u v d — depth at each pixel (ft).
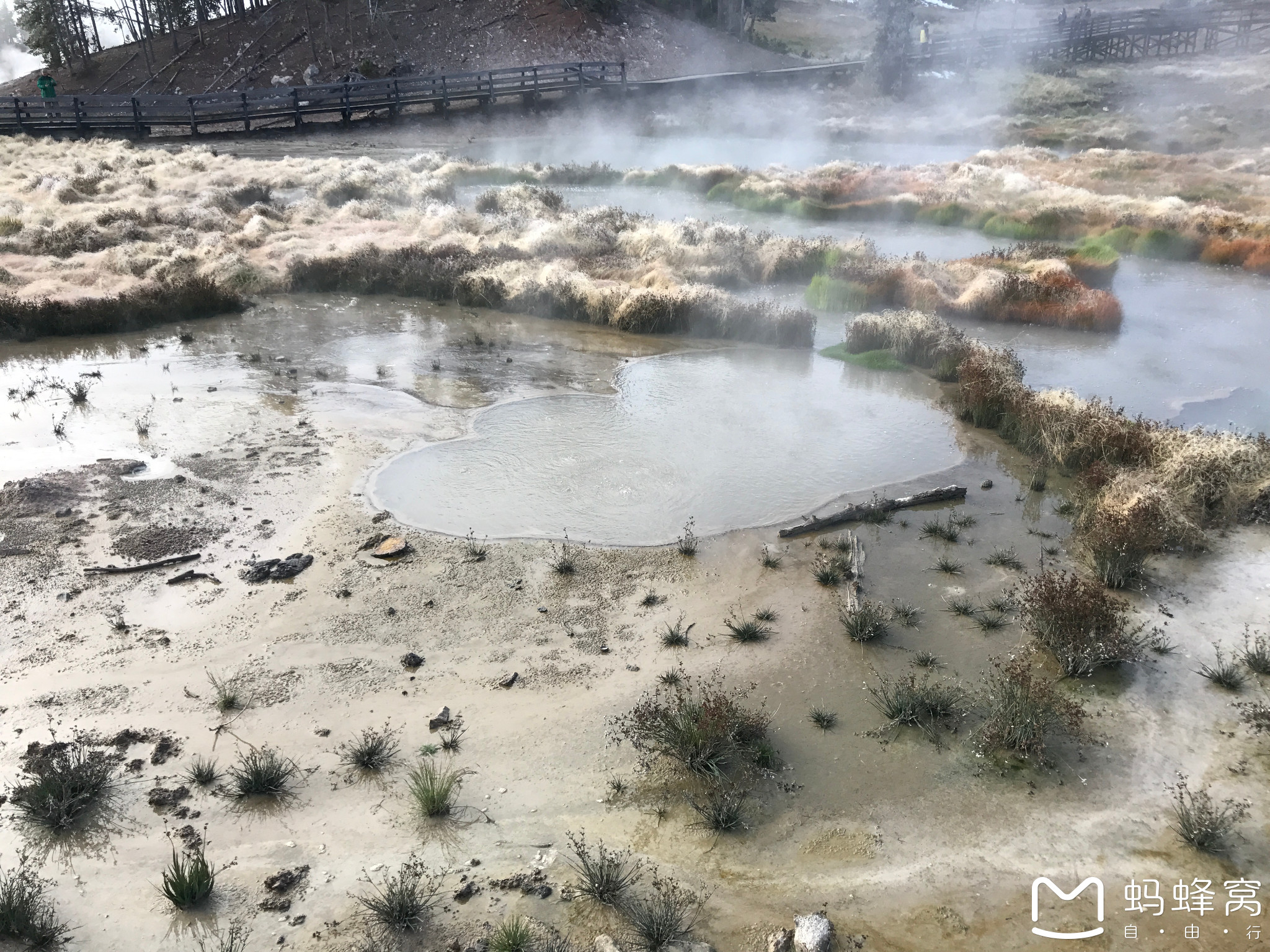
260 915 17.47
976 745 22.71
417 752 21.97
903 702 23.50
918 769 21.88
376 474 37.22
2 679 24.23
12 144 124.88
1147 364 54.08
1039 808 20.72
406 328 61.62
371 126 157.48
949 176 118.11
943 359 52.39
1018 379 48.21
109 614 27.22
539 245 78.74
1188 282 74.59
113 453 38.99
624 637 26.76
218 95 148.15
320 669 24.98
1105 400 47.78
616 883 18.06
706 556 31.35
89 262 71.46
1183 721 23.62
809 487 37.17
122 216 83.61
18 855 18.98
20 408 44.45
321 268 72.33
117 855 18.97
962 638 27.25
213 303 64.23
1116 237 84.94
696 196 115.85
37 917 17.34
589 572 30.12
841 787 21.25
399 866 18.71
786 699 24.32
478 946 16.75
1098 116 168.76
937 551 32.45
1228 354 56.03
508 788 20.90
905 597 29.37
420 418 43.80
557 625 27.25
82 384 48.29
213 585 28.94
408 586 29.09
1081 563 31.63
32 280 66.49
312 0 209.97
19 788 20.43
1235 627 27.78
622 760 21.85
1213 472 35.83
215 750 21.90
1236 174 110.32
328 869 18.61
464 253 76.84
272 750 21.90
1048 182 109.40
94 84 189.88
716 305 60.08
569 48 200.03
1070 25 227.81
